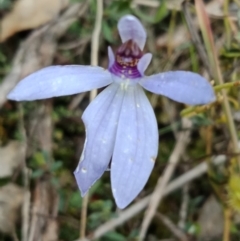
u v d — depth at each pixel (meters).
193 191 0.10
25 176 0.09
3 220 0.09
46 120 0.10
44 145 0.09
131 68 0.07
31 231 0.09
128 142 0.06
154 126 0.07
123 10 0.09
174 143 0.10
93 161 0.06
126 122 0.07
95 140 0.06
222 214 0.09
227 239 0.09
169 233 0.09
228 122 0.08
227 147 0.09
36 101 0.10
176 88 0.06
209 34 0.08
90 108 0.07
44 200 0.09
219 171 0.09
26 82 0.06
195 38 0.09
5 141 0.09
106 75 0.07
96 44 0.09
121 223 0.09
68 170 0.10
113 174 0.06
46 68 0.06
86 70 0.07
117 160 0.06
